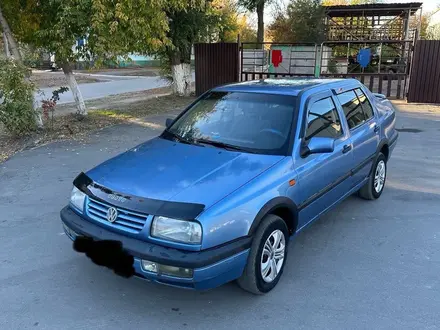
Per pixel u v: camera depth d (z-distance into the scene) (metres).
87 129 10.10
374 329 3.02
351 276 3.74
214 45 15.91
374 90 17.55
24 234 4.61
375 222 4.88
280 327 3.06
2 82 8.48
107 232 3.21
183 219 2.92
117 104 14.68
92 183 3.49
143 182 3.32
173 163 3.61
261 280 3.35
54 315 3.22
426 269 3.85
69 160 7.51
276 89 4.35
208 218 2.93
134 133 9.75
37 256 4.12
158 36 10.41
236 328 3.06
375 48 20.80
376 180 5.53
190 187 3.19
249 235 3.15
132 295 3.48
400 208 5.30
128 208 3.10
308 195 3.86
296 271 3.82
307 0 23.02
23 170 6.94
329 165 4.14
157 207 3.02
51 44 9.42
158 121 11.26
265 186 3.33
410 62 14.89
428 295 3.44
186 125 4.45
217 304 3.35
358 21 21.92
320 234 4.58
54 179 6.47
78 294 3.50
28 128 9.28
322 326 3.06
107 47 9.12
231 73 15.97
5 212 5.22
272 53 19.12
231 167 3.48
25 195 5.80
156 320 3.16
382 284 3.61
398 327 3.04
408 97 13.87
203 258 2.87
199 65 16.27
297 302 3.36
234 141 3.94
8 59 8.82
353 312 3.22
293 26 23.23
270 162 3.56
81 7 8.69
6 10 9.45
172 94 16.77
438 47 13.22
